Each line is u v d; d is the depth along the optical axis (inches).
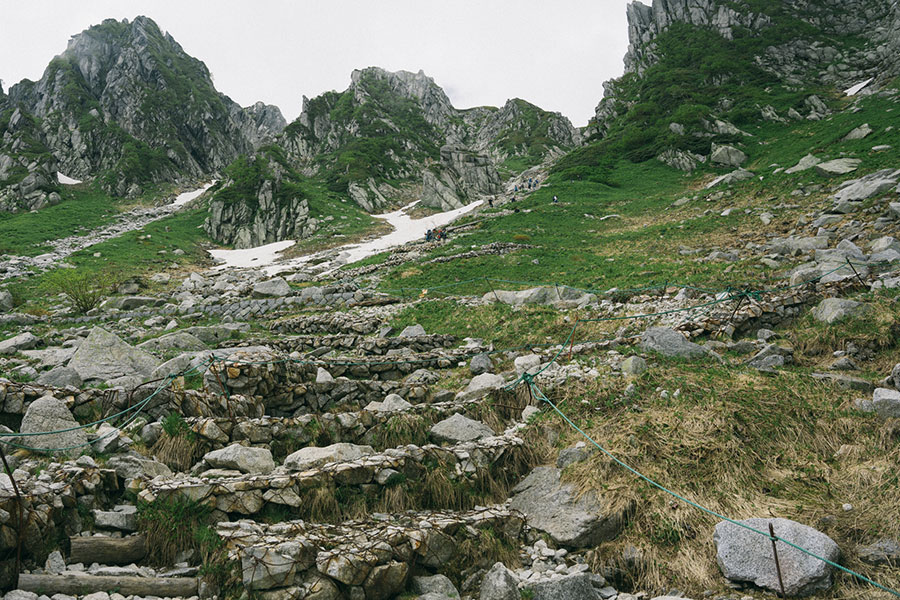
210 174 5718.5
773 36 4308.6
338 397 539.8
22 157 4261.8
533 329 760.3
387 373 663.1
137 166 4756.4
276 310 1137.4
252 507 317.7
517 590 287.4
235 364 482.0
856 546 298.8
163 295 1380.4
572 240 1659.7
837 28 4402.1
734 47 4352.9
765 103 3235.7
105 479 326.6
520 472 416.8
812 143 2235.5
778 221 1385.3
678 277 971.9
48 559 278.5
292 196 3302.2
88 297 1250.0
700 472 370.3
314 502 333.7
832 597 276.4
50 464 331.9
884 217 1055.6
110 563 289.6
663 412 438.0
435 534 313.9
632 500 352.5
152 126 5561.0
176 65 6653.5
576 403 483.2
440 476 378.0
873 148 1732.3
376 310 1026.1
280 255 2559.1
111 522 301.9
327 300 1138.7
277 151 4222.4
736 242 1267.2
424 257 1642.5
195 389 487.8
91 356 540.4
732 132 2847.0
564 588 287.7
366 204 3720.5
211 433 392.2
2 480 287.4
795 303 631.2
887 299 572.7
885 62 3639.3
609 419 450.0
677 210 1908.2
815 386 451.8
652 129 3265.3
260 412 478.3
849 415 406.0
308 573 268.2
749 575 292.2
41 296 1473.9
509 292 948.6
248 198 3272.6
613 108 4451.3
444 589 291.1
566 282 1102.4
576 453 405.4
